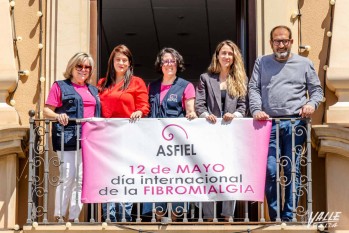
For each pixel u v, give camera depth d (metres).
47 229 9.98
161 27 14.52
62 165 10.17
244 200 10.16
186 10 13.95
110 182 10.16
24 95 10.91
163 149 10.22
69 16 11.11
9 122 10.69
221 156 10.20
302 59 10.46
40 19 11.10
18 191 10.66
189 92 10.54
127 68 10.55
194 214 10.62
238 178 10.17
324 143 10.41
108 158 10.20
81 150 10.23
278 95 10.36
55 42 11.05
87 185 10.15
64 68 11.00
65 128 10.29
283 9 11.10
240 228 9.97
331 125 10.45
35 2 11.14
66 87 10.41
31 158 10.15
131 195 10.14
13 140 10.41
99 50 11.34
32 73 10.98
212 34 14.65
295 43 11.04
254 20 11.22
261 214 10.23
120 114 10.47
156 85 10.62
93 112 10.42
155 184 10.16
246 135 10.23
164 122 10.26
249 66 11.16
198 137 10.23
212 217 10.43
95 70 11.16
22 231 10.20
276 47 10.41
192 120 10.25
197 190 10.16
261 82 10.45
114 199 10.13
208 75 10.59
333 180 10.49
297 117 10.32
